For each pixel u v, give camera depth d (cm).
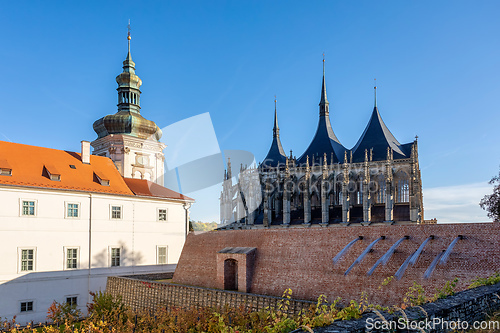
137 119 6925
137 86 7844
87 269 5028
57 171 5128
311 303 3022
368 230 3381
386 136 9100
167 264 5812
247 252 4012
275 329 1322
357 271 3244
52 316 4150
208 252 4634
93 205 5181
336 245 3525
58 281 4766
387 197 7381
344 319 1260
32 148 5397
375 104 9531
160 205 5844
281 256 3841
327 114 10450
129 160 6606
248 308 3428
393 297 2952
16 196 4572
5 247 4425
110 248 5262
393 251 3094
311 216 8694
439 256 2866
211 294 3759
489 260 2711
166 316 3353
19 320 4409
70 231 4944
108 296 4153
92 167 5772
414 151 8012
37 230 4678
